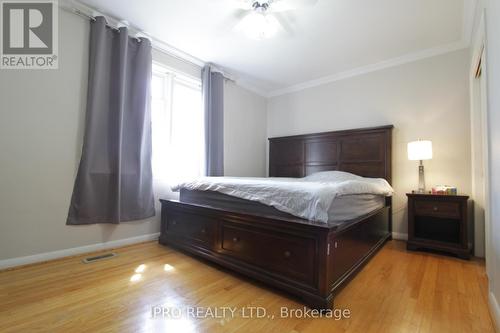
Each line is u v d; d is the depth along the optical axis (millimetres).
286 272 1633
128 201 2615
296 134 4254
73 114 2312
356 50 3039
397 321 1355
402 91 3193
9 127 1995
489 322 1348
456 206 2445
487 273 1817
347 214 1838
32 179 2096
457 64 2836
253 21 2102
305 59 3305
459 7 2227
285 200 1729
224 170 3875
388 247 2740
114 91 2510
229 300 1566
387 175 3160
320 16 2377
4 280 1787
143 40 2699
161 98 3139
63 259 2217
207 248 2209
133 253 2428
